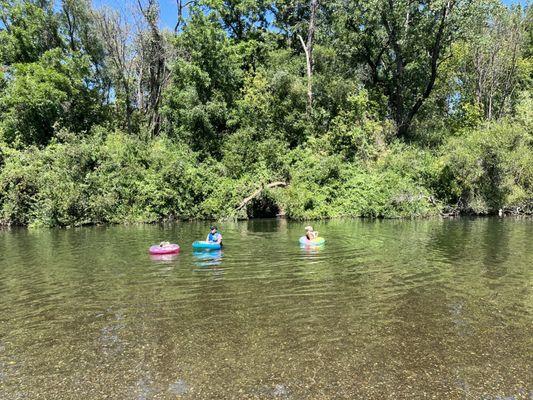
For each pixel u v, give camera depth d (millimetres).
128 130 38500
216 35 38625
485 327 9055
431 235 21656
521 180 32375
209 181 31312
